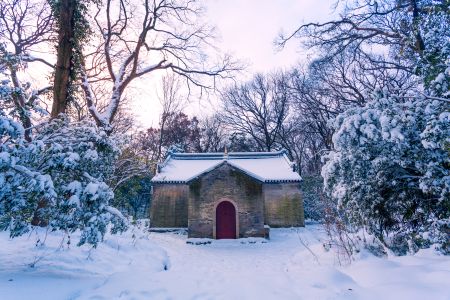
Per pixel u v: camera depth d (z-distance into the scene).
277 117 39.03
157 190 24.97
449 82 7.45
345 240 10.56
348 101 24.78
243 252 15.70
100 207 6.76
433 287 4.70
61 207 6.65
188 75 18.97
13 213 6.42
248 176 20.66
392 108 8.16
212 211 20.20
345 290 5.25
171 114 37.41
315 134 36.72
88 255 9.16
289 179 24.55
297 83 33.19
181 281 6.05
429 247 7.88
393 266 6.56
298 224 24.14
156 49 18.05
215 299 5.04
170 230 23.45
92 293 5.45
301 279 6.07
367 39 14.02
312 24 14.30
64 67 12.11
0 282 5.84
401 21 11.92
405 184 9.17
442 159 7.63
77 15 12.82
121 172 19.16
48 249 9.18
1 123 5.26
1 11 14.84
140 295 5.17
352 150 9.10
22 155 5.93
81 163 7.18
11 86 6.08
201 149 43.28
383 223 10.02
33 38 15.69
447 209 8.37
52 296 5.28
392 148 8.29
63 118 8.16
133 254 11.22
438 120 6.88
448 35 8.21
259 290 5.43
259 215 20.05
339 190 9.80
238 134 41.44
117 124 24.34
